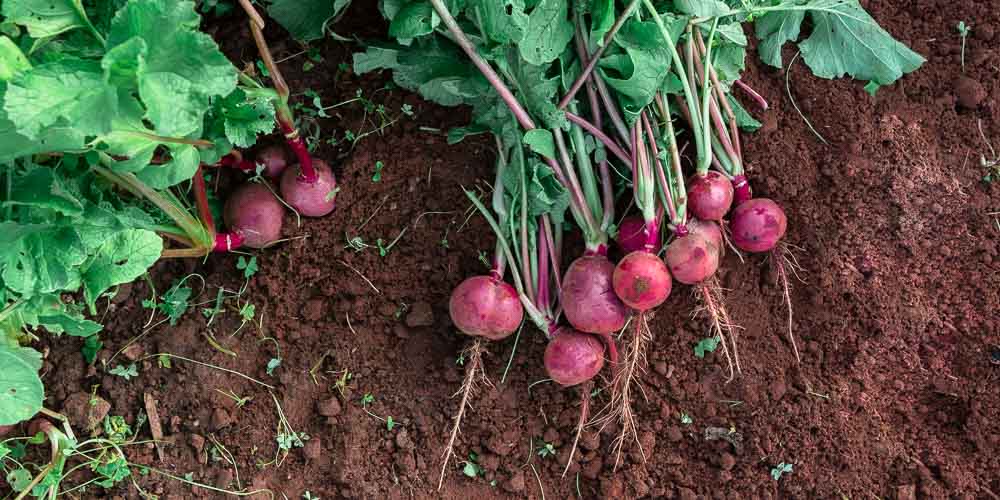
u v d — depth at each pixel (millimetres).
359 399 2094
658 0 1933
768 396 2100
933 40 2189
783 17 2100
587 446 2094
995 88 2170
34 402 1742
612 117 1939
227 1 2076
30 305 1737
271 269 2080
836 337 2123
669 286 1834
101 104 1374
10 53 1371
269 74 1860
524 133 1929
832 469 2105
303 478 2090
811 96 2154
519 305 1942
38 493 2006
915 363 2119
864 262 2109
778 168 2117
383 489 2080
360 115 2086
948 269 2131
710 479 2117
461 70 1935
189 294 2084
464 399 1955
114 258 1729
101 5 1608
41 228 1650
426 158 2084
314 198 2008
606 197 1976
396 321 2102
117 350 2070
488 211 2072
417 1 1769
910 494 2088
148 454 2062
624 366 1919
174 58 1397
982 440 2100
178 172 1662
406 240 2082
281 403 2086
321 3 1931
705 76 1883
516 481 2088
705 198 1909
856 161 2115
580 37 1883
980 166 2150
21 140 1484
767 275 2123
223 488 2061
